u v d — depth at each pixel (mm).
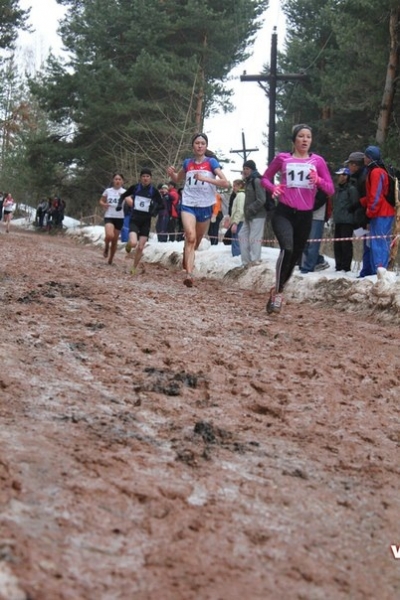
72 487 3443
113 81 36188
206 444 4367
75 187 42969
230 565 3006
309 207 8547
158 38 36750
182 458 4062
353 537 3494
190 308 8820
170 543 3109
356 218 11055
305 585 2967
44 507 3207
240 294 11023
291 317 8992
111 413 4652
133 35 36500
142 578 2797
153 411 4848
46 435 4082
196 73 35375
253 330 7746
